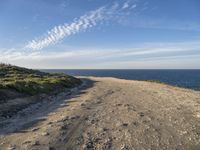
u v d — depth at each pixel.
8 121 11.32
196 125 10.88
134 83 41.12
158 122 11.37
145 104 16.62
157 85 36.12
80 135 9.20
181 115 12.91
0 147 7.78
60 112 13.57
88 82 45.34
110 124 10.90
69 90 27.41
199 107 15.39
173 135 9.38
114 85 36.19
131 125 10.78
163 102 17.62
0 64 47.94
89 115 12.67
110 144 8.29
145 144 8.35
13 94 18.16
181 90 28.22
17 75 36.03
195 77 123.62
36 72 49.81
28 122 11.16
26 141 8.36
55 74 52.59
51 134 9.17
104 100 18.56
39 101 17.88
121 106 15.67
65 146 7.98
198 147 8.12
